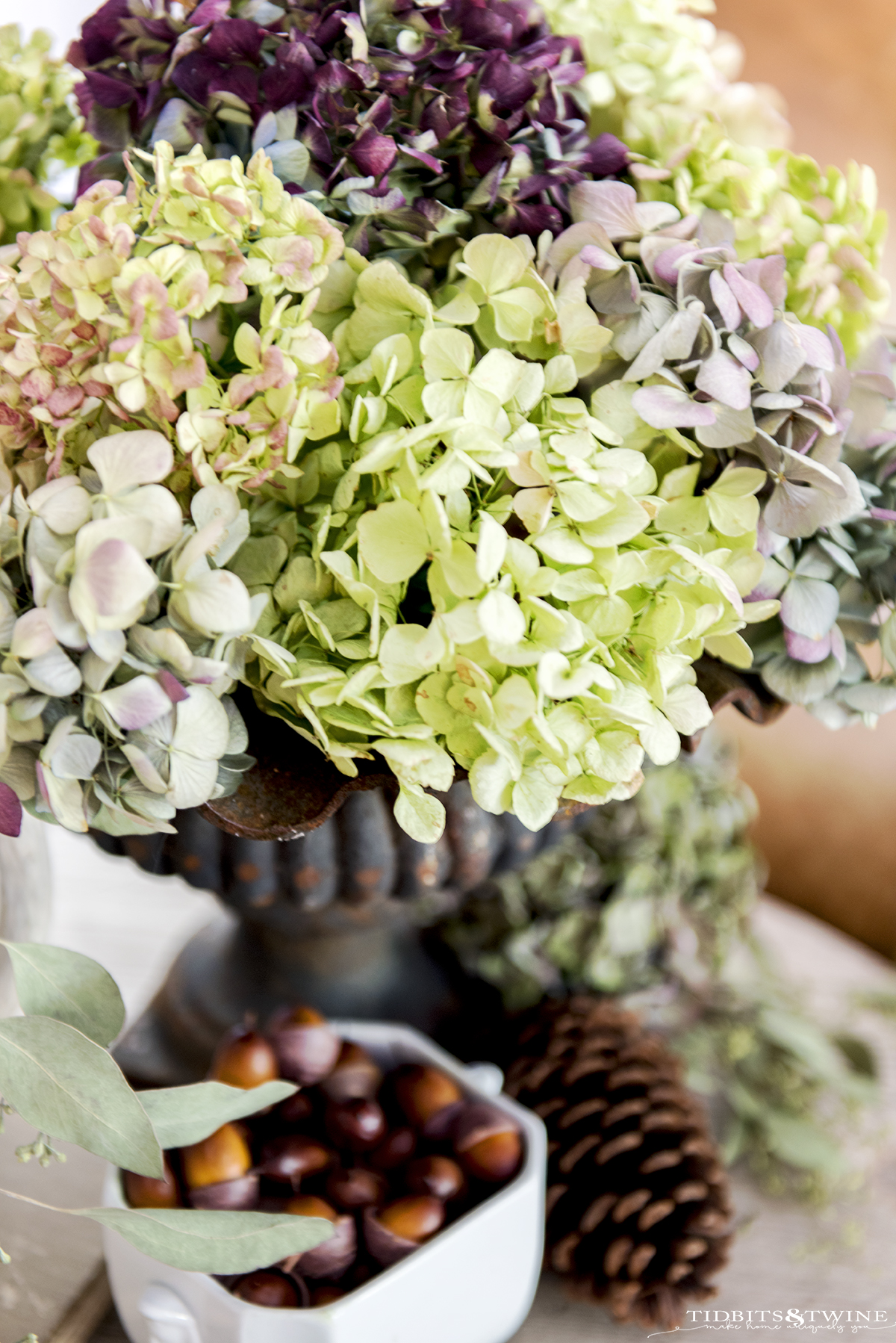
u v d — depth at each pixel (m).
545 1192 0.68
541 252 0.61
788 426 0.60
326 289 0.60
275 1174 0.65
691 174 0.64
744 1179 0.75
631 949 0.78
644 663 0.59
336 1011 0.75
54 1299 0.67
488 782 0.58
